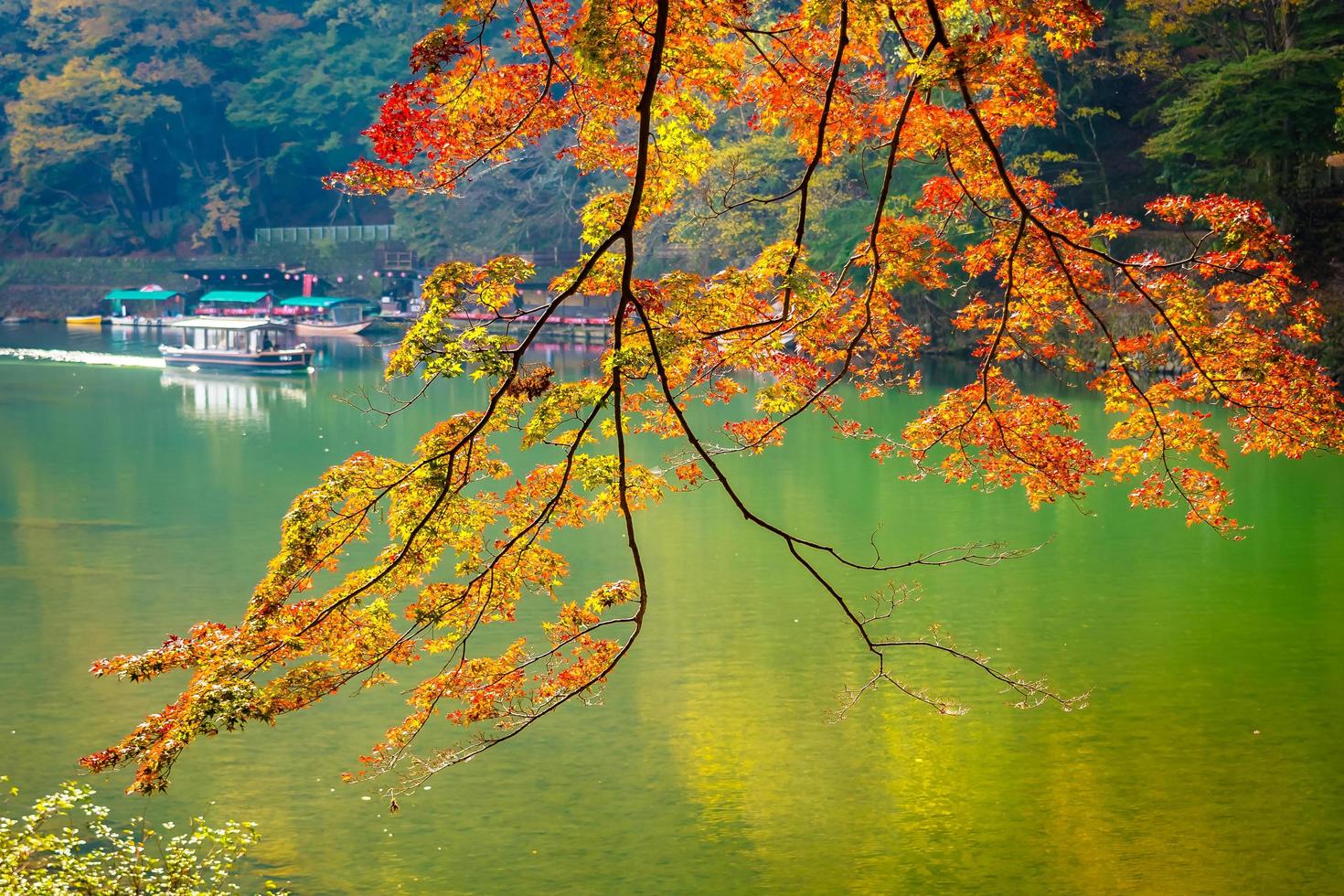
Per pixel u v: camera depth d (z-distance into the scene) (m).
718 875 14.71
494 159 12.17
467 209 97.00
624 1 11.11
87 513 34.47
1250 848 15.06
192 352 74.12
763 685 20.67
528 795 16.83
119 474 40.62
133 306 110.44
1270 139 48.78
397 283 104.81
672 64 11.43
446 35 11.20
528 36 12.20
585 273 10.71
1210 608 24.16
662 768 17.59
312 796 16.84
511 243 95.06
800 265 12.54
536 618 24.48
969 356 62.19
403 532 11.05
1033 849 15.16
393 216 114.38
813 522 32.28
